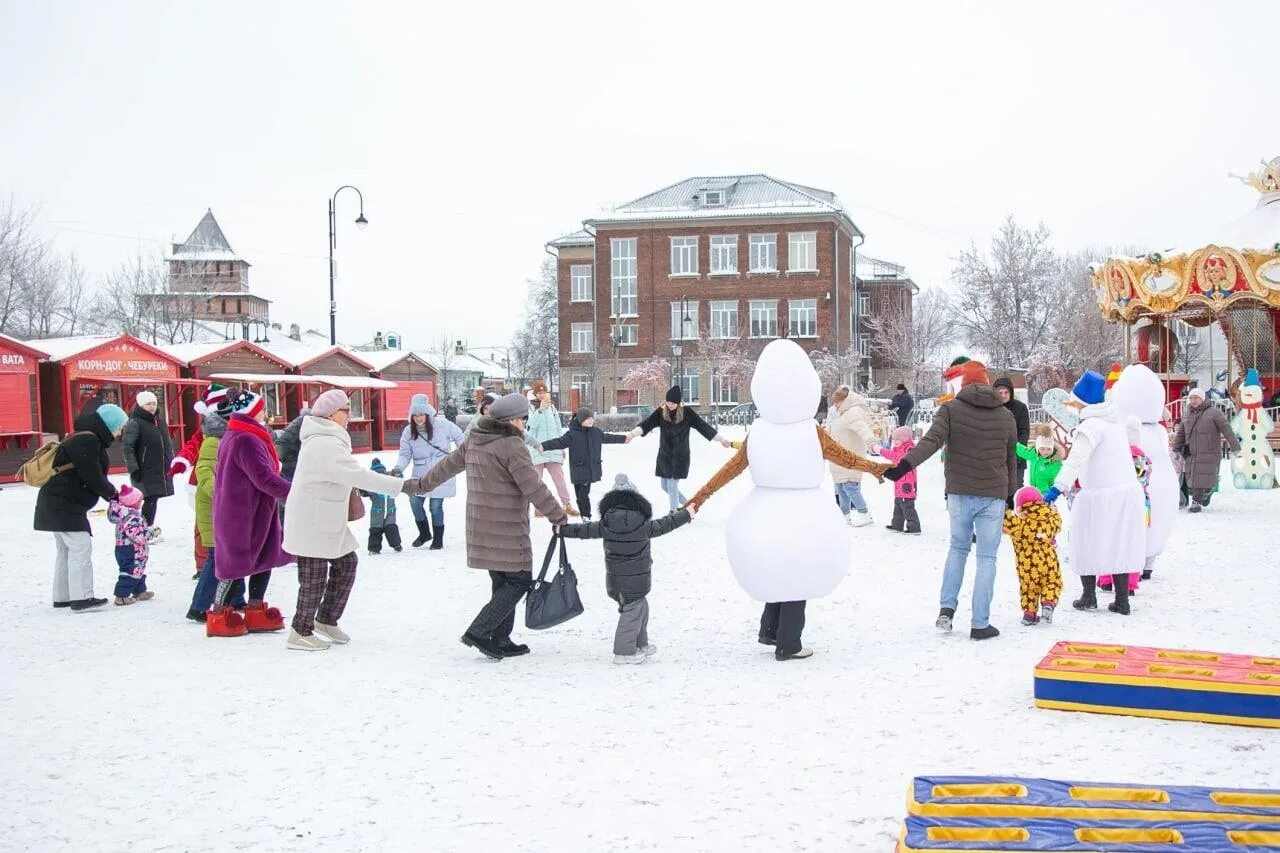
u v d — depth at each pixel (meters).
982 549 7.71
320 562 7.92
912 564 11.05
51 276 49.16
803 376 7.47
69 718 6.20
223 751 5.57
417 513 13.23
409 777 5.12
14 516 17.98
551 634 8.29
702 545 12.75
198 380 30.83
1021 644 7.50
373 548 12.75
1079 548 8.59
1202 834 3.84
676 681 6.79
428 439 12.88
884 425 21.69
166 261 60.94
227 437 8.40
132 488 10.04
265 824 4.59
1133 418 9.65
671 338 59.41
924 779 4.44
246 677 7.10
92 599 9.67
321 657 7.66
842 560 7.32
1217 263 24.36
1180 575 10.01
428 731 5.83
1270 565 10.33
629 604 7.30
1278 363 30.53
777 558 7.14
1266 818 3.98
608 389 59.91
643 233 59.53
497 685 6.78
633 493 7.31
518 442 7.41
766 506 7.34
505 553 7.37
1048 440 12.51
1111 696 5.85
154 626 8.91
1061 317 55.50
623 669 7.15
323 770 5.25
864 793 4.75
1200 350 39.16
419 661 7.49
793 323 58.41
